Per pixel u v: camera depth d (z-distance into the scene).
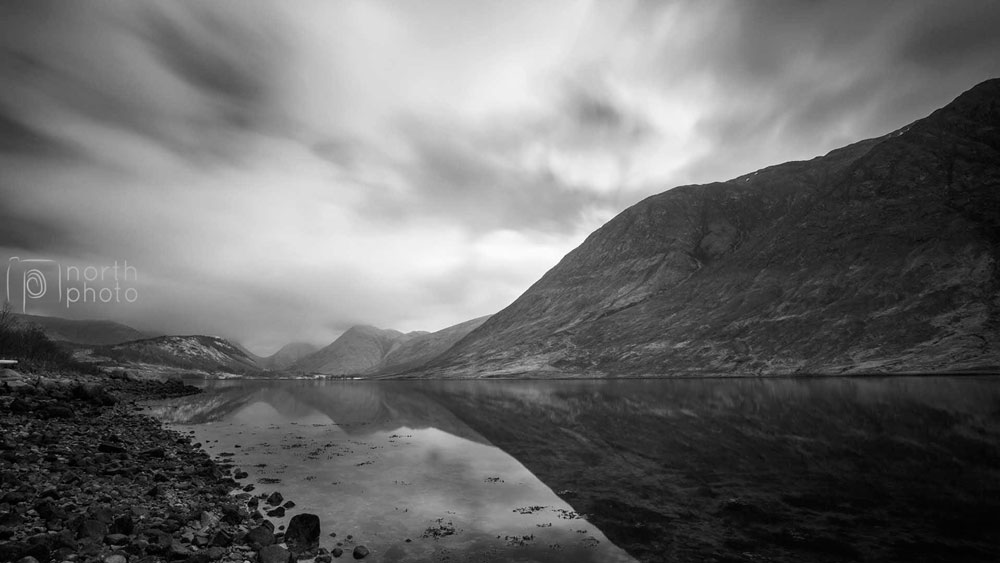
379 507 18.11
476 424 44.19
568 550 13.61
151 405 61.88
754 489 18.86
